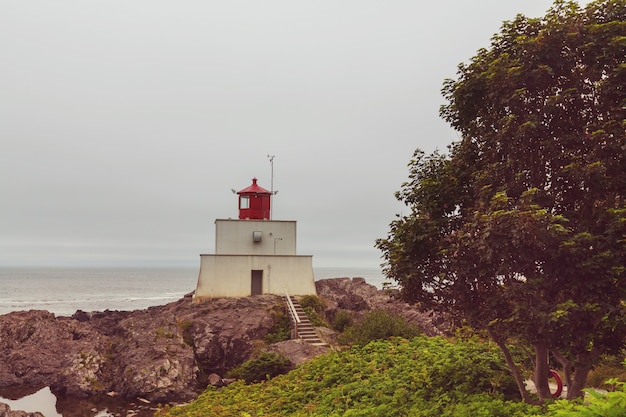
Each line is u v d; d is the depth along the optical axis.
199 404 19.88
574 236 9.98
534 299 10.23
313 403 16.47
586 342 10.52
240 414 16.80
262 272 44.28
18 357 35.88
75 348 36.41
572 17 11.29
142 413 27.70
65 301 116.31
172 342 34.34
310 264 45.00
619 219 9.77
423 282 12.45
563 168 10.48
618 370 18.94
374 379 17.00
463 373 14.71
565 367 12.22
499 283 11.38
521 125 10.74
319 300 42.53
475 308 11.70
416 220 12.35
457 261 11.20
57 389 32.06
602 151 10.17
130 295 140.75
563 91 10.79
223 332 35.91
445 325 36.81
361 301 50.72
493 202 10.36
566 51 11.08
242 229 46.88
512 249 10.09
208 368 34.41
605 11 11.24
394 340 23.77
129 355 33.34
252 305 39.72
